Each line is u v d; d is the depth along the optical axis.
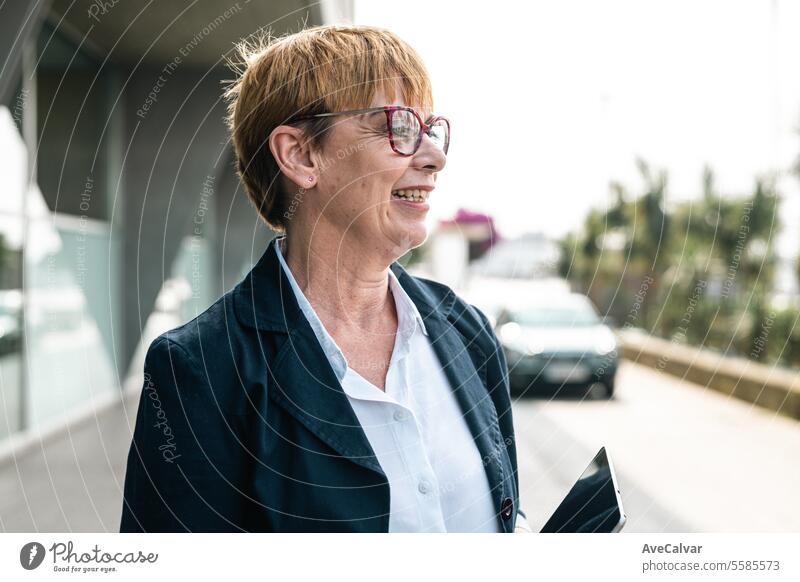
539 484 3.67
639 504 3.64
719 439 5.06
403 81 0.78
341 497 0.72
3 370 4.32
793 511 3.50
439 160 0.79
